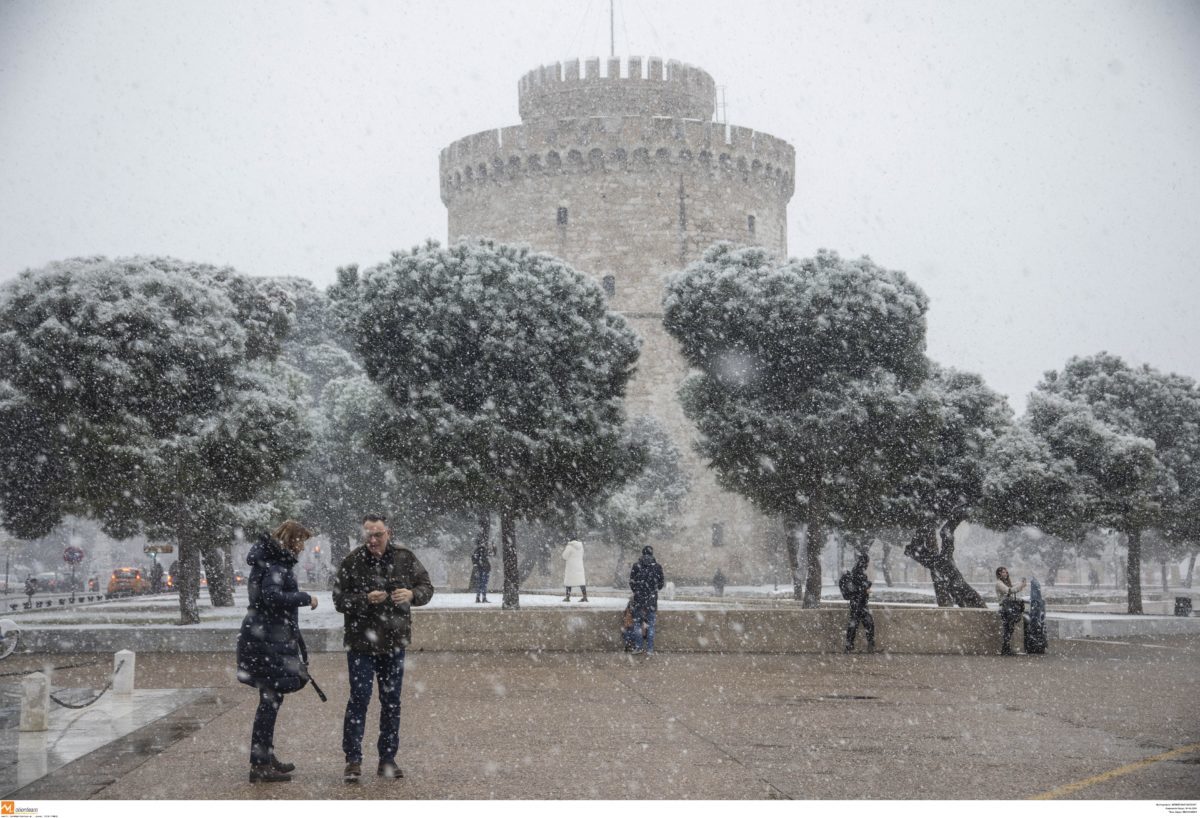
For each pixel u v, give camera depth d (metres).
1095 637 36.06
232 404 30.94
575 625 26.95
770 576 82.12
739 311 33.41
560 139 80.31
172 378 29.23
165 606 47.56
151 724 14.07
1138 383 47.22
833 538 78.75
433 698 16.86
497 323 31.50
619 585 72.69
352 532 58.31
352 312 32.56
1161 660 25.62
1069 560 105.12
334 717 14.84
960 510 38.66
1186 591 92.19
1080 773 10.84
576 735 13.12
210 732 13.42
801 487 33.75
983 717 14.90
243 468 31.05
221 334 30.78
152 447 29.12
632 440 35.50
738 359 33.91
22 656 25.59
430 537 64.50
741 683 19.20
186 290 30.33
